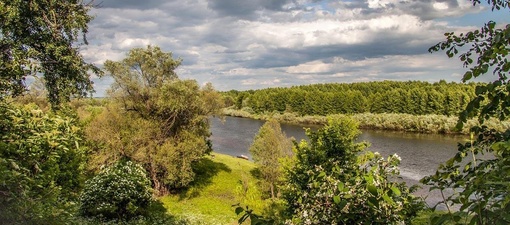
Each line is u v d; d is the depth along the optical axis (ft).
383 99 252.01
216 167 124.77
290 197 21.65
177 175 97.60
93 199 63.00
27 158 21.54
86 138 89.25
